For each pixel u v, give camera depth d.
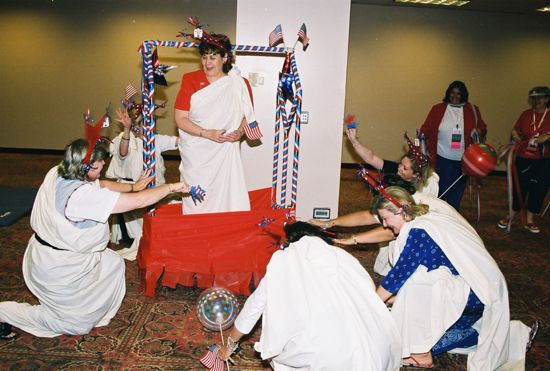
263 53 4.79
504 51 9.41
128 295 3.62
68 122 9.45
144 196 2.84
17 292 3.60
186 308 3.47
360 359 2.12
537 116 5.60
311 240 2.33
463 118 5.35
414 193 3.32
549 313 3.72
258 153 4.96
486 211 6.70
